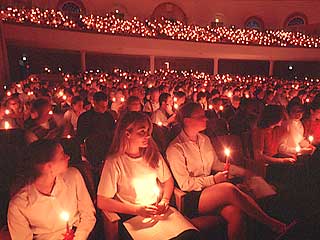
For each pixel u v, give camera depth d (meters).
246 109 5.64
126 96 8.34
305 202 3.52
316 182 4.05
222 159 4.08
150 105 7.29
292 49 21.64
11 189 2.40
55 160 2.26
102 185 2.75
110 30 17.81
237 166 3.74
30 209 2.30
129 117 2.74
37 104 4.05
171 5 25.34
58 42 16.45
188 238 2.58
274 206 3.47
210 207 3.05
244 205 2.95
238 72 24.00
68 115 5.83
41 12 17.02
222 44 20.05
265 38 21.38
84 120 5.00
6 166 3.50
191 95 9.03
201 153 3.38
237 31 21.89
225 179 3.23
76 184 2.54
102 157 3.87
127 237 2.66
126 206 2.68
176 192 3.10
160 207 2.67
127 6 24.33
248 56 20.80
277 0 26.95
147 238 2.53
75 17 18.77
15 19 15.28
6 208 2.89
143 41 18.31
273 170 4.19
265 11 27.08
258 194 3.54
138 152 2.86
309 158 4.25
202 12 26.06
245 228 3.00
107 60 20.88
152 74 17.83
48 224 2.38
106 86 9.80
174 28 19.92
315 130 5.27
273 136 4.39
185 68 22.66
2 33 13.60
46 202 2.34
